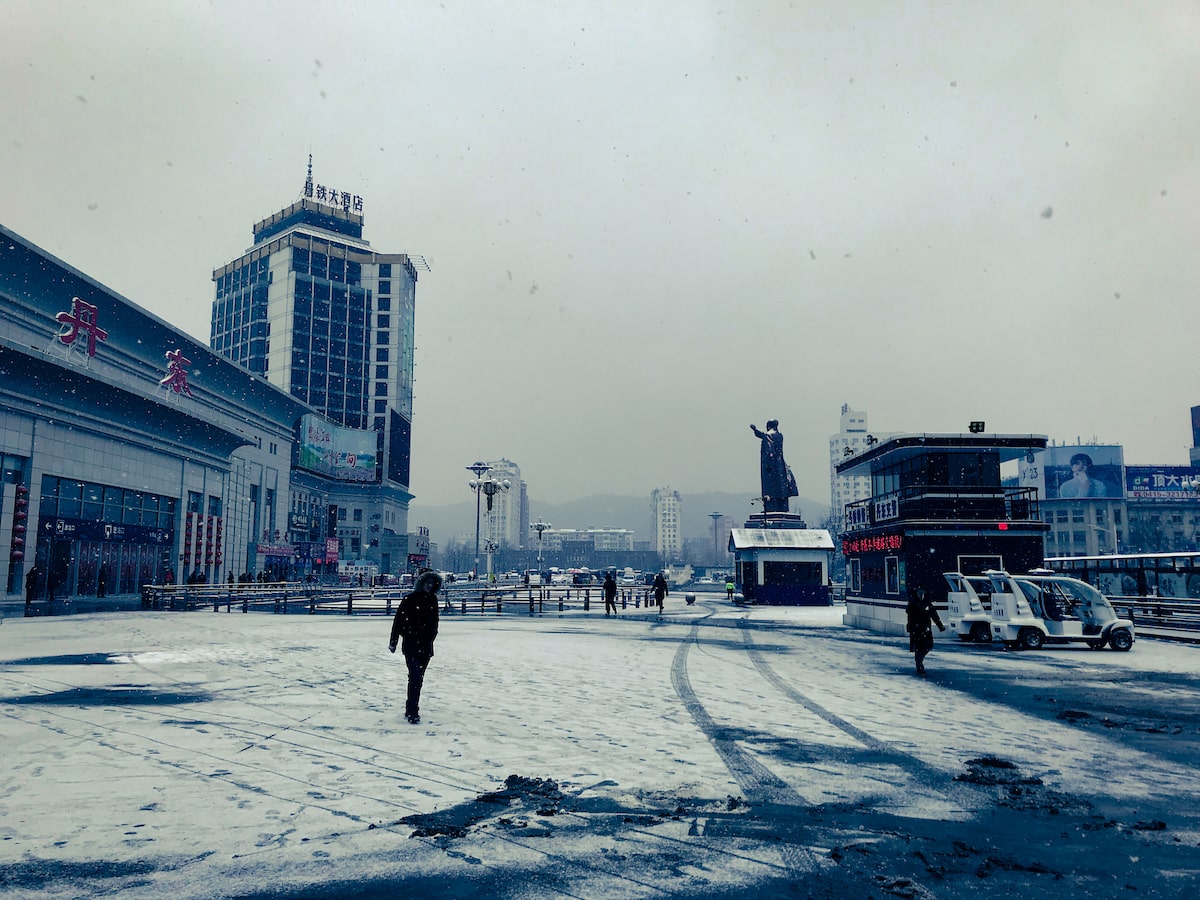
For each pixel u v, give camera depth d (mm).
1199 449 131750
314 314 126938
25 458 37375
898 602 25438
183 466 53531
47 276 44594
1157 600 27703
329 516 110562
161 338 57594
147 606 35844
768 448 56281
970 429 27219
